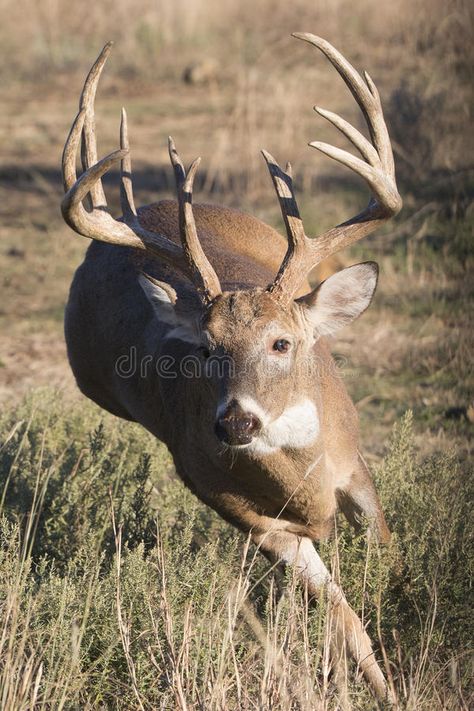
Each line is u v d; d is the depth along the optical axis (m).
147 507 22.12
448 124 48.22
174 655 16.52
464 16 53.22
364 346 34.12
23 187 53.38
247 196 48.12
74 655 16.14
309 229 42.31
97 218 19.86
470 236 39.97
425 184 46.09
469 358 31.92
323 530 20.14
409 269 38.84
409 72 62.16
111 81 74.56
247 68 71.44
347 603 19.05
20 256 43.66
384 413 29.67
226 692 16.39
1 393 31.12
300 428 18.55
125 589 18.09
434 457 22.22
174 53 77.25
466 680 17.59
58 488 22.91
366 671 17.92
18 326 36.94
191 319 19.86
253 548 20.52
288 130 51.56
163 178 52.38
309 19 81.81
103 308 23.95
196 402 19.52
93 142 20.94
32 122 65.44
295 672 16.78
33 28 84.62
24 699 15.52
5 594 18.42
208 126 60.84
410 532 20.53
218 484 19.80
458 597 19.03
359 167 18.58
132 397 23.09
